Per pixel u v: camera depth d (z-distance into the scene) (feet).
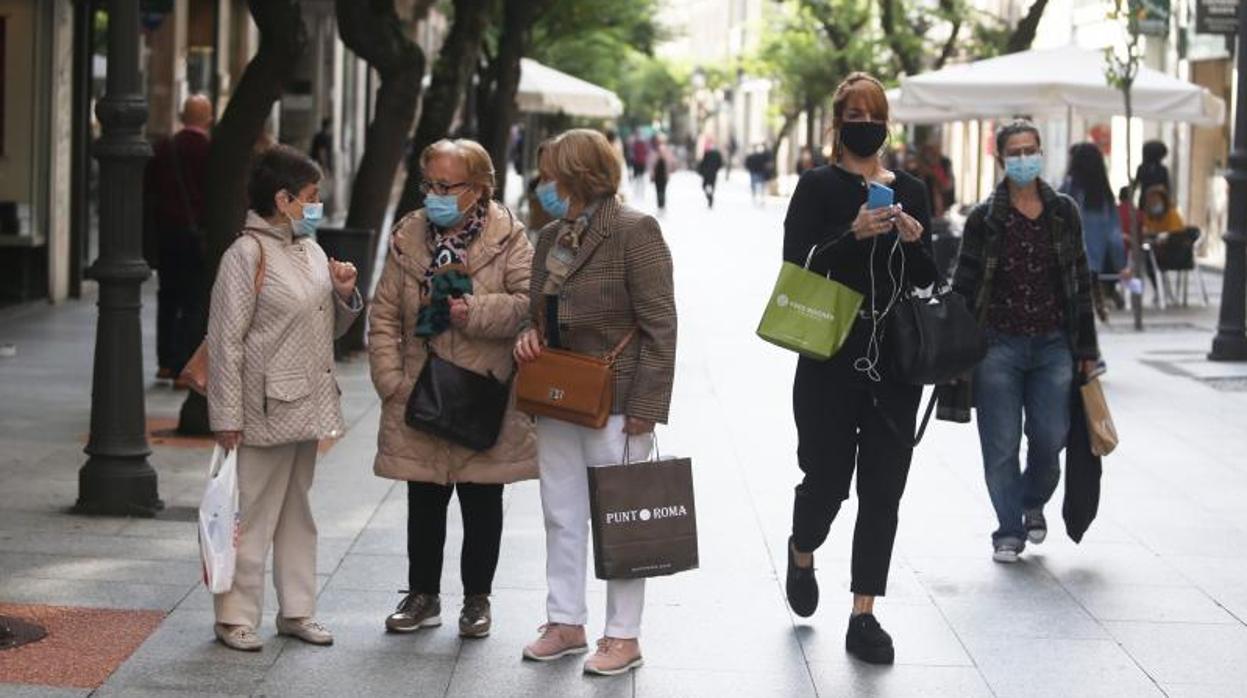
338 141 187.21
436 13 254.27
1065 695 30.25
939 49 159.33
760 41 231.71
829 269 31.17
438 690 29.78
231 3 132.36
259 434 31.12
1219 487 48.32
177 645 31.73
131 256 41.93
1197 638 33.76
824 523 32.81
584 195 30.60
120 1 41.34
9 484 45.01
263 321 31.14
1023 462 49.32
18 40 87.15
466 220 32.14
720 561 38.91
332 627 33.32
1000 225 38.78
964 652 32.63
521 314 31.71
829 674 31.14
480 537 32.73
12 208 86.89
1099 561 39.73
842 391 31.65
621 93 447.01
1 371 65.16
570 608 31.60
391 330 32.27
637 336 30.83
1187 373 71.67
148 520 41.63
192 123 62.85
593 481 30.19
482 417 31.71
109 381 41.98
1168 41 149.18
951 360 31.09
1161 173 98.73
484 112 136.15
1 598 34.32
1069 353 39.19
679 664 31.55
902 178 31.48
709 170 240.73
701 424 57.67
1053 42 190.49
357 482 46.42
